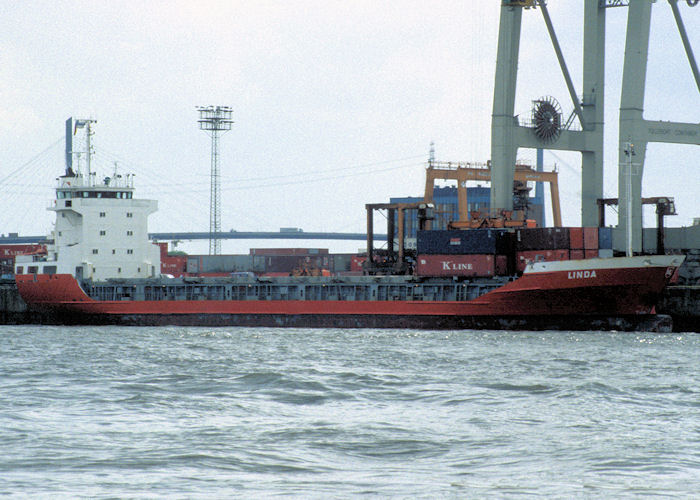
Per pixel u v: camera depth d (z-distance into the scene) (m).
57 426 143.38
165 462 118.88
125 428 142.00
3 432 138.00
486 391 176.88
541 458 121.12
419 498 100.94
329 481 109.12
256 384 188.62
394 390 179.88
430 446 129.00
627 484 106.75
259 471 114.44
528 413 153.12
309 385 184.75
